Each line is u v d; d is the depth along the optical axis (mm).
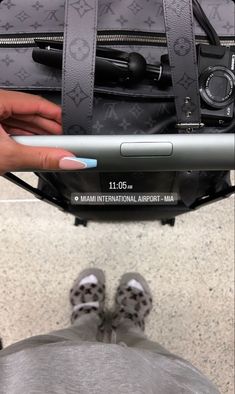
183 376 704
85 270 1159
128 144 477
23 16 679
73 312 1123
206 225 1172
